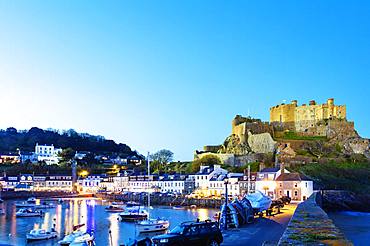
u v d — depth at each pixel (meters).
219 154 172.88
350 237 53.94
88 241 54.06
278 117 197.12
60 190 194.25
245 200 48.22
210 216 87.62
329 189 126.50
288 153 161.12
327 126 181.88
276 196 111.06
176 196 128.62
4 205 127.25
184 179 150.88
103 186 196.25
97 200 150.88
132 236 61.06
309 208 31.56
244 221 43.72
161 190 156.50
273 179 118.06
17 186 189.25
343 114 186.75
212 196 126.69
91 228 71.31
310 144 172.62
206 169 152.75
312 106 189.62
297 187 109.06
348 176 143.25
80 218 88.88
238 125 190.75
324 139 178.88
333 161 157.62
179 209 107.06
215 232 28.89
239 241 32.28
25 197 165.50
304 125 190.12
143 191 162.38
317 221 19.67
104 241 57.44
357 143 172.88
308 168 142.88
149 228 65.69
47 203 132.88
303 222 19.16
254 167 154.12
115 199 151.38
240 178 130.75
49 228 73.19
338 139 178.50
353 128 181.88
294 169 141.12
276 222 45.72
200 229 28.50
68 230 70.62
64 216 93.50
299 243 12.53
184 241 27.25
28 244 57.03
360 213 98.75
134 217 82.50
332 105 187.00
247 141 182.75
